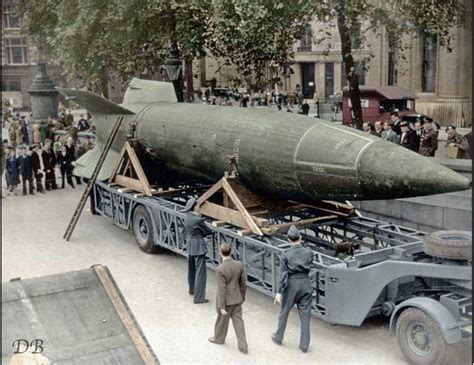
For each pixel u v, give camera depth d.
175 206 10.09
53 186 14.95
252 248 8.32
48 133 18.17
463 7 11.54
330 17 12.27
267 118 8.80
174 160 10.54
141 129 11.25
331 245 8.75
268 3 12.02
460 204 8.68
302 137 8.09
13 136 18.11
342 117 14.34
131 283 9.18
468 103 13.05
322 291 7.31
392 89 14.45
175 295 8.74
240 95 14.86
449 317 6.25
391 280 6.73
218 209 8.96
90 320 7.24
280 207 9.15
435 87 14.02
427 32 12.35
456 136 9.86
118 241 11.26
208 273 9.72
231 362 6.75
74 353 6.73
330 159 7.67
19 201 13.68
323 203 9.27
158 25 13.27
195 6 12.98
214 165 9.49
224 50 14.19
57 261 9.88
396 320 6.79
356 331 7.54
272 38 13.27
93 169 12.52
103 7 12.84
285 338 7.36
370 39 15.34
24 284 7.74
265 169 8.47
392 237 8.40
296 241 6.96
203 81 15.54
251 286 8.30
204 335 7.43
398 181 7.11
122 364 6.52
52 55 15.16
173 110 10.79
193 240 8.41
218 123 9.41
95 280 7.94
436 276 6.54
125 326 7.21
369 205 10.02
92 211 12.98
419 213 9.09
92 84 13.91
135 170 11.16
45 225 11.78
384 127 11.90
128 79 14.18
